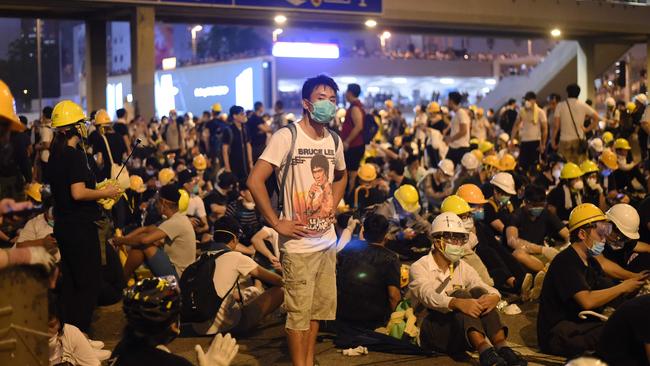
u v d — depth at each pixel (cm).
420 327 636
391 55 4297
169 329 360
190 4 2070
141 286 359
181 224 767
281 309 756
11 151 416
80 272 607
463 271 631
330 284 539
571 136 1576
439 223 615
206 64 3953
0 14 2203
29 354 391
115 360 356
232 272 673
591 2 2875
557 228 915
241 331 689
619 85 3144
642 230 736
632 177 1482
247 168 1437
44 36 5941
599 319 609
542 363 601
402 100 4538
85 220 606
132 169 1348
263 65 3788
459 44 5566
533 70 3831
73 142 611
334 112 518
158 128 2188
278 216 532
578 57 3244
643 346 455
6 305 377
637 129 1831
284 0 2203
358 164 1232
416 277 623
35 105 5544
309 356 539
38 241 677
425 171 1401
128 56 5388
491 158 1348
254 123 1482
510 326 717
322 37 4616
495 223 890
